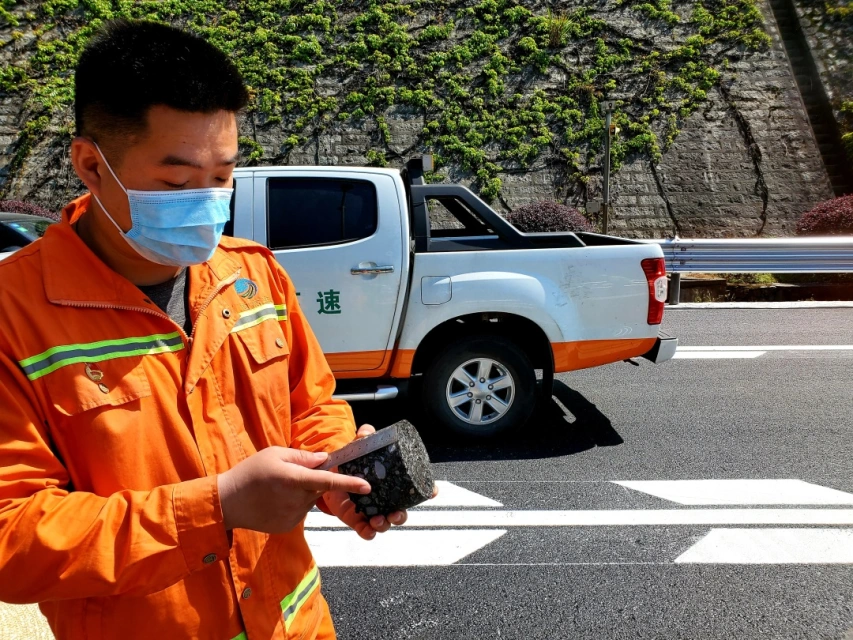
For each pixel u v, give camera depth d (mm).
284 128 13781
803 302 9008
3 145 13242
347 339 4129
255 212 4094
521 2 15156
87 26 14477
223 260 1213
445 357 4230
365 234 4117
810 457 4066
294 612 1147
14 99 13633
